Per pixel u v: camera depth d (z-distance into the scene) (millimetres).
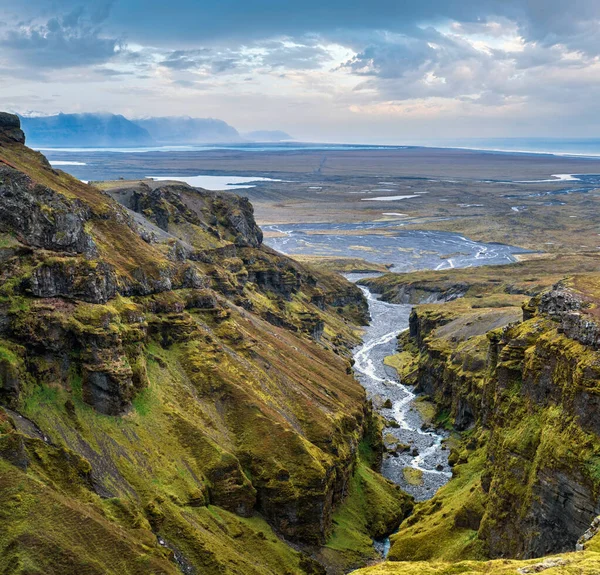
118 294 144625
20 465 96125
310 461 133125
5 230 127500
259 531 122188
